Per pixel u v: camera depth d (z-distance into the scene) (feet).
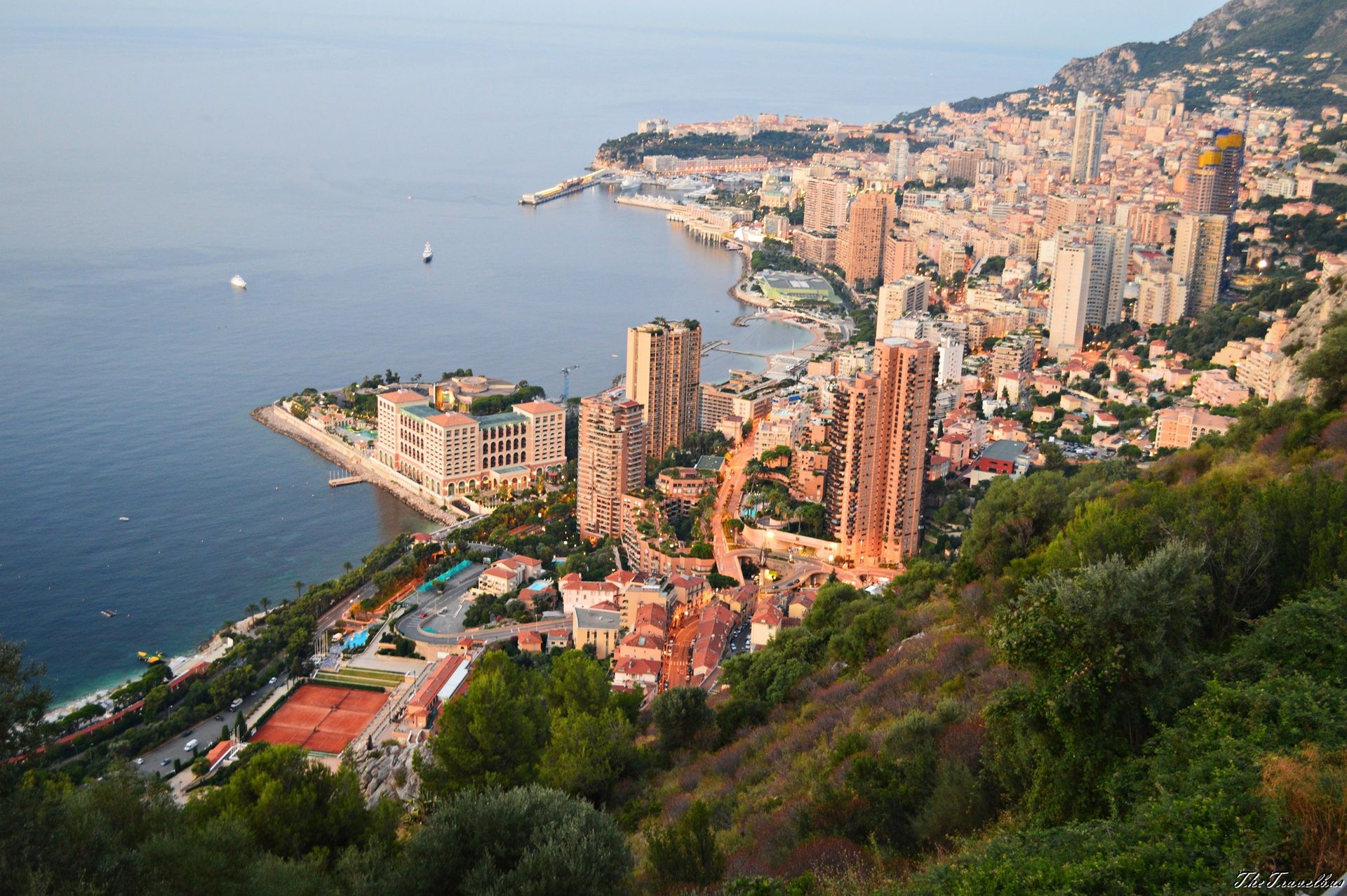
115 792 313.12
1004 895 210.59
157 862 277.44
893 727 351.67
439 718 463.83
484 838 296.10
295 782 376.68
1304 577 348.38
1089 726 269.23
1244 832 202.18
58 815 251.39
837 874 277.64
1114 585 277.03
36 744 250.57
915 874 252.83
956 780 297.33
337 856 361.30
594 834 289.94
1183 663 273.75
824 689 532.73
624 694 625.00
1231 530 362.33
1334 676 259.60
